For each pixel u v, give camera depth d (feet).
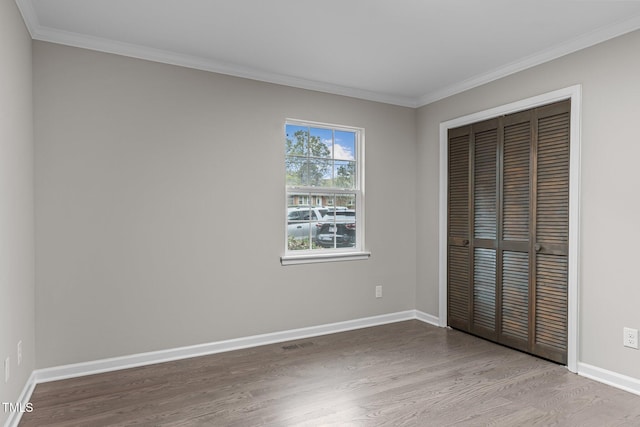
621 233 8.30
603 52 8.57
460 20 8.11
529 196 10.17
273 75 11.19
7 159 6.48
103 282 9.18
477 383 8.57
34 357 8.45
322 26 8.40
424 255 13.66
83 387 8.32
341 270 12.50
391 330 12.55
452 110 12.47
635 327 8.07
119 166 9.33
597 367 8.71
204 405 7.59
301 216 12.04
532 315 10.14
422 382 8.64
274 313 11.35
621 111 8.27
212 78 10.43
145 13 7.85
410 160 13.87
